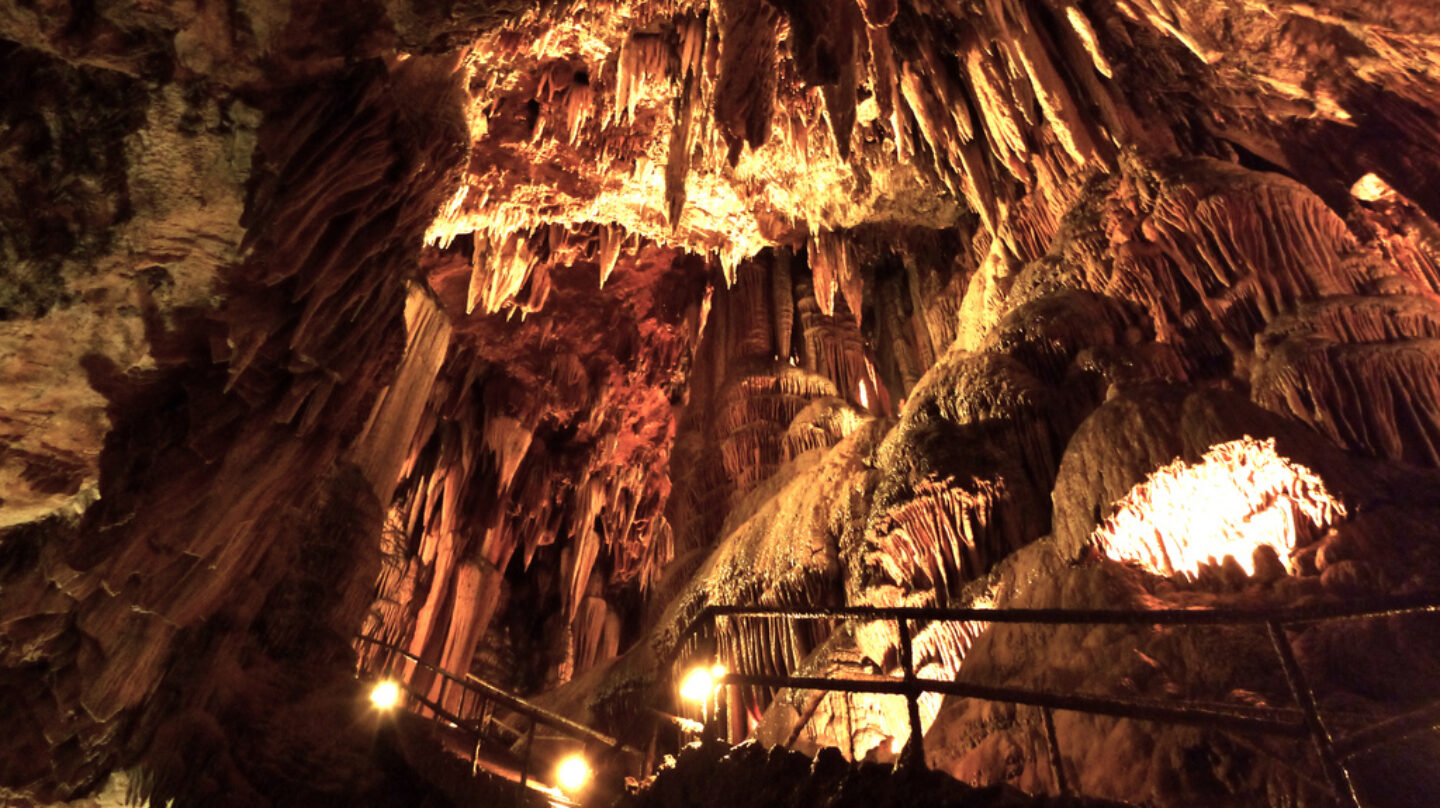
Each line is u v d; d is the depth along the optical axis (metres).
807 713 4.96
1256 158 9.88
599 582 20.42
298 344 5.49
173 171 4.44
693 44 10.32
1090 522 7.02
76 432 5.01
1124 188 9.24
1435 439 6.82
